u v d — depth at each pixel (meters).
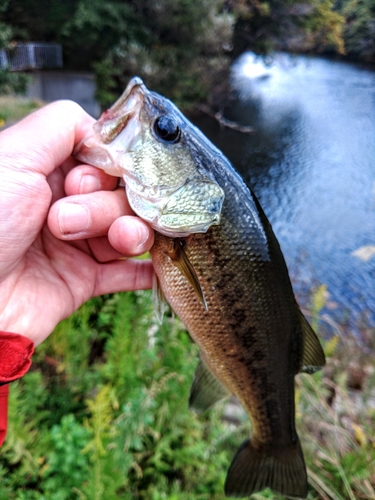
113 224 0.15
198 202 0.15
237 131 1.87
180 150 0.15
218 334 0.16
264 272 0.16
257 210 0.16
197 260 0.16
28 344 0.15
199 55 2.01
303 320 0.18
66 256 0.19
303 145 1.72
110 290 0.21
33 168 0.15
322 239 1.02
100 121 0.15
